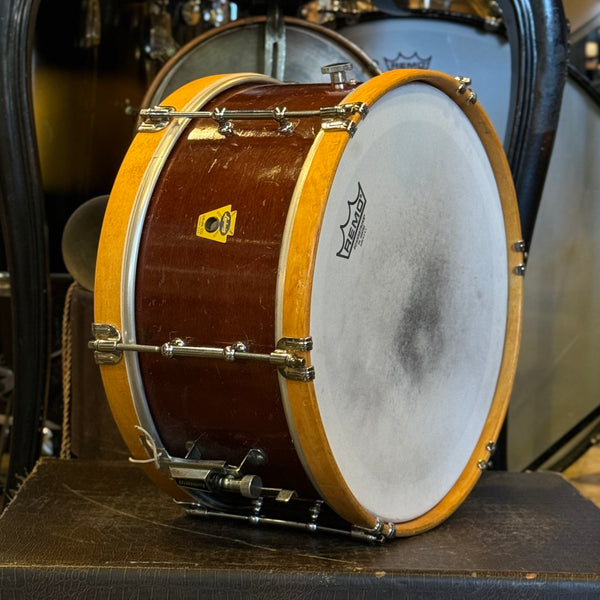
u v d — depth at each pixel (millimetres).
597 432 2535
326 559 1116
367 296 1135
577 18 2395
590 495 2297
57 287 2506
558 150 2385
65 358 1858
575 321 2473
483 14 2324
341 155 1036
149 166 1134
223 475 1149
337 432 1090
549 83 1735
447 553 1158
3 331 2541
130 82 2670
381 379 1184
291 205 1027
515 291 1527
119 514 1283
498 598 1075
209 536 1197
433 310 1294
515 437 2477
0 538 1168
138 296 1105
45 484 1419
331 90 1185
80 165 2764
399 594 1071
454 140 1316
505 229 1508
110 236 1107
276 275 1030
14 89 1603
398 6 2242
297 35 2059
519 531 1263
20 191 1639
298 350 998
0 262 2814
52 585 1062
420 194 1232
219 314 1063
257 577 1064
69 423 1998
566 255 2439
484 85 2281
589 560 1141
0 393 2145
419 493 1284
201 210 1090
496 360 1501
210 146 1135
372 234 1129
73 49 2678
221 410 1107
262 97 1198
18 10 1583
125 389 1121
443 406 1344
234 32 2053
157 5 2422
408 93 1184
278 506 1253
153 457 1180
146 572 1064
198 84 1243
